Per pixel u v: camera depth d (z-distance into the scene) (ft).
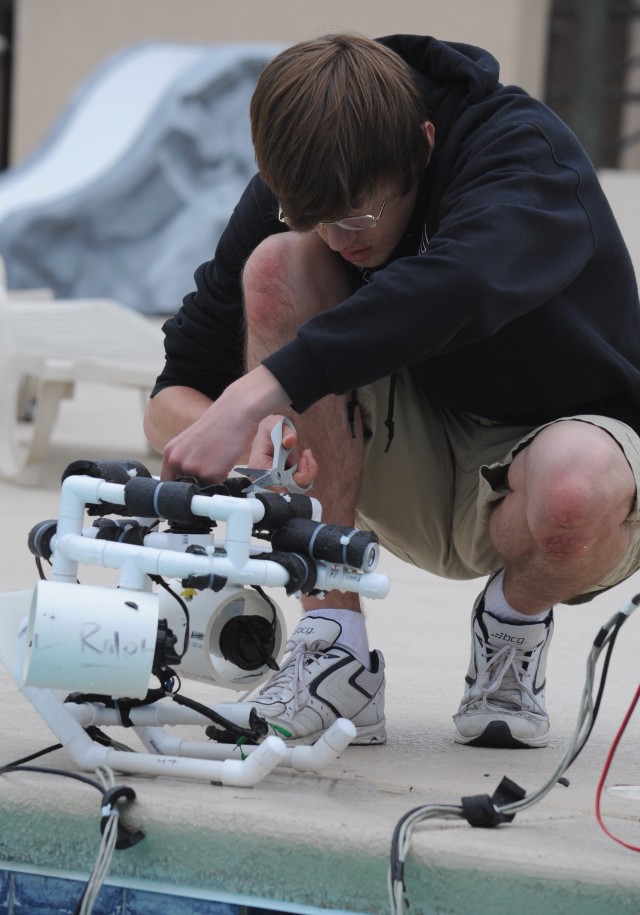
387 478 22.80
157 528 18.63
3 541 39.47
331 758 18.02
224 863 16.63
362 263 20.76
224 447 17.70
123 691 16.35
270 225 22.40
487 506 20.74
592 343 20.33
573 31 148.66
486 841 16.15
